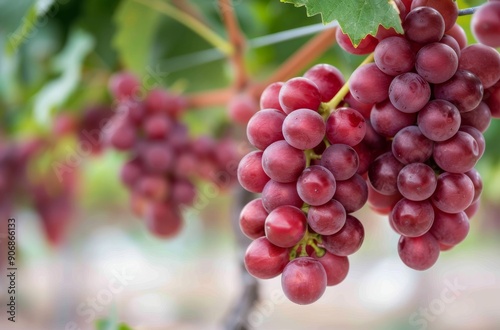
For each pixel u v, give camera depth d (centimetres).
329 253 53
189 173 87
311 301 51
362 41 54
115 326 67
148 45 97
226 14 83
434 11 52
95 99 104
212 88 103
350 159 52
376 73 52
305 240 53
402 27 53
